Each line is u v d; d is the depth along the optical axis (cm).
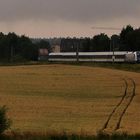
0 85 16875
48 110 9675
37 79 19562
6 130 5572
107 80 19050
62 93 14100
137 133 5841
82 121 7869
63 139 5019
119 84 17238
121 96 12962
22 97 12675
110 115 8756
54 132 5794
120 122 7688
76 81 18662
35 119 8150
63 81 18650
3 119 5266
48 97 12825
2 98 12288
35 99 12175
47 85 16950
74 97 12862
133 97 12606
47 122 7719
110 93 13912
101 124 7425
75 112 9312
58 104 10931
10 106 10325
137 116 8531
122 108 9944
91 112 9281
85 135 5369
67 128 6856
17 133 5441
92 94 13725
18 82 18150
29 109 9800
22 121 7825
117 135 5266
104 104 10881
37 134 5338
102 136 5203
